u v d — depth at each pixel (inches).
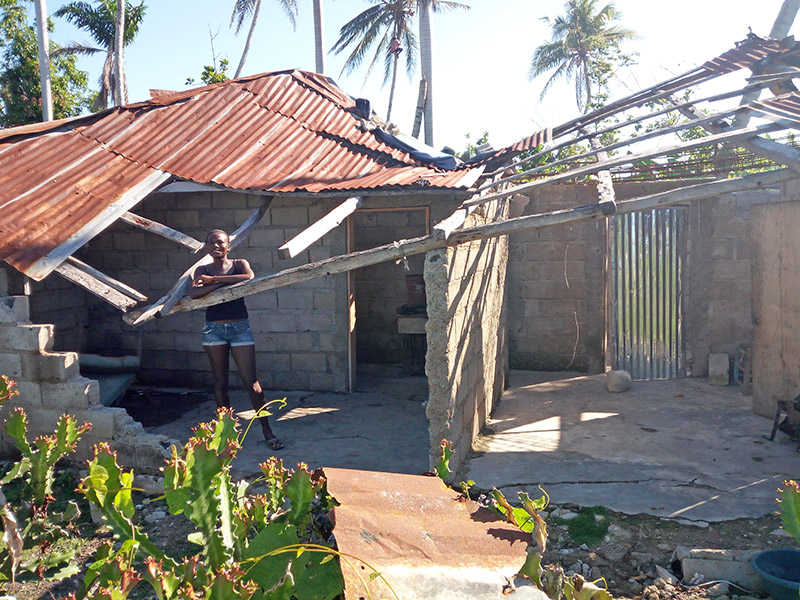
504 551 118.2
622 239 426.3
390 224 461.4
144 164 336.5
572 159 286.0
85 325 390.9
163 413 330.3
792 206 290.4
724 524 202.7
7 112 1099.9
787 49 328.5
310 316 368.8
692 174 409.7
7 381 169.9
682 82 356.8
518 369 442.9
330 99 427.2
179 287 253.1
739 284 400.5
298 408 337.1
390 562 110.5
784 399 298.4
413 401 350.0
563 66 1537.9
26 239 271.6
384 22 1296.8
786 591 155.1
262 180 329.1
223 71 1010.1
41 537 170.1
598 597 115.3
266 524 131.0
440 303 223.8
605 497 222.5
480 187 311.6
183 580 101.7
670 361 423.8
